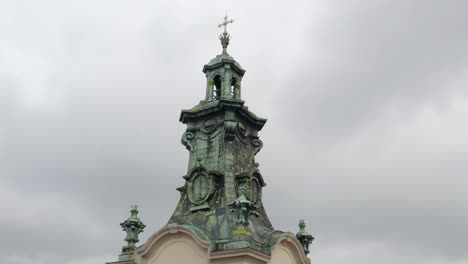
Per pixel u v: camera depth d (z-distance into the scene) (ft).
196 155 187.73
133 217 179.63
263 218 183.52
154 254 168.25
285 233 170.40
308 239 188.14
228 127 183.62
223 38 204.33
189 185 182.60
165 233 167.02
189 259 163.43
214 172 179.32
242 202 164.14
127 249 175.01
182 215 178.81
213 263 159.43
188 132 191.83
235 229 162.61
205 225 170.60
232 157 182.29
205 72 200.85
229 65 196.34
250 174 183.73
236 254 156.46
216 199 176.76
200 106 194.08
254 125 195.62
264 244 166.40
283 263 170.60
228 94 192.85
